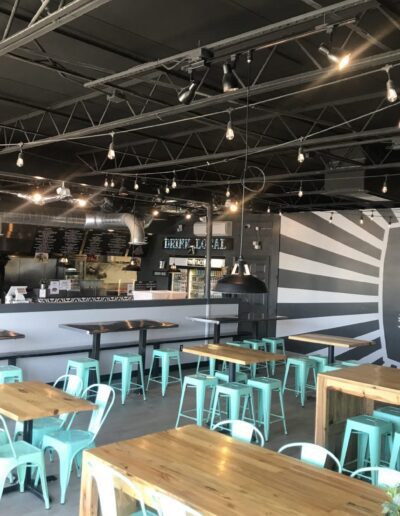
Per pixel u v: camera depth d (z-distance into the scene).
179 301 8.32
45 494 3.32
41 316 6.50
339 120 5.73
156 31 3.85
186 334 8.41
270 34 3.45
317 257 9.86
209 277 9.51
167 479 2.18
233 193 9.36
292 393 6.92
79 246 11.65
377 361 9.00
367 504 2.02
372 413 4.36
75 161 7.74
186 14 3.58
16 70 4.64
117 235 12.15
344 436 3.88
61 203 9.90
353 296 9.34
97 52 4.23
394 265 8.84
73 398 3.47
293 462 2.44
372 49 3.97
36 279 11.87
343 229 9.50
